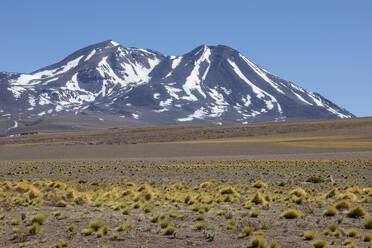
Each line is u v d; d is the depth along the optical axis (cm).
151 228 1831
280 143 11650
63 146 12962
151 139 16725
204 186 3562
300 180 4169
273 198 2723
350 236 1623
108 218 2061
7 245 1590
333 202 2522
